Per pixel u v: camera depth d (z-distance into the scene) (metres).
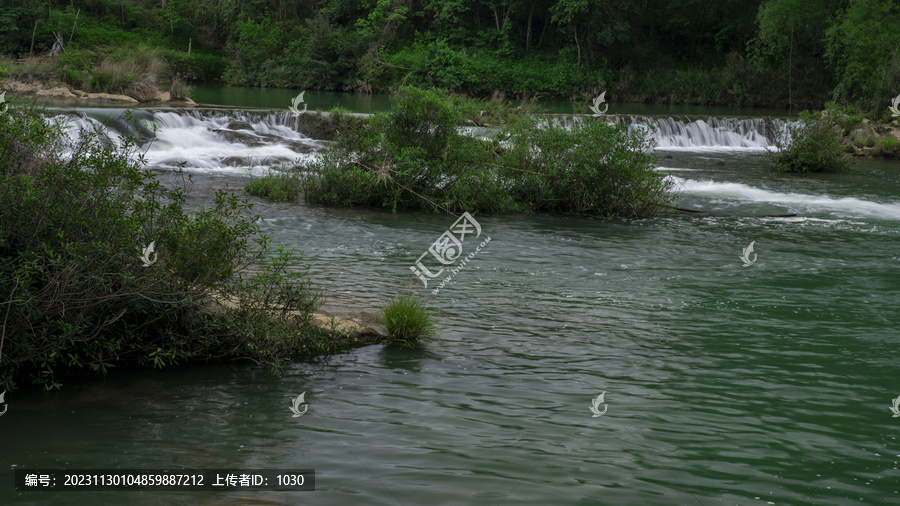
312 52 50.31
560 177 15.95
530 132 16.88
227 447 4.87
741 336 7.74
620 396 6.00
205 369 6.42
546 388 6.13
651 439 5.18
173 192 6.74
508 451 4.91
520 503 4.19
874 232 14.27
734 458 4.91
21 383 5.89
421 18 57.03
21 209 5.73
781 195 19.00
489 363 6.73
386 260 10.75
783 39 45.75
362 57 49.94
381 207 15.59
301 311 7.07
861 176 23.12
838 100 39.91
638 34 55.25
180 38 53.50
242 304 6.84
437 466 4.65
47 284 5.79
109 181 6.43
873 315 8.66
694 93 50.50
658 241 12.97
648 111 41.16
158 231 6.44
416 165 15.53
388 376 6.34
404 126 16.52
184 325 6.56
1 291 5.48
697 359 6.99
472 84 50.25
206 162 19.72
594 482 4.49
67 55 33.28
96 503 4.06
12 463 4.54
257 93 43.38
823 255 12.07
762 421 5.58
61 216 5.91
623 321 8.17
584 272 10.51
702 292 9.56
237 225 6.97
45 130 6.67
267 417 5.41
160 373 6.28
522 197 16.22
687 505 4.24
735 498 4.36
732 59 51.09
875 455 5.03
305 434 5.11
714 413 5.70
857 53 37.09
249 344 6.54
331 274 9.69
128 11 53.19
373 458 4.75
